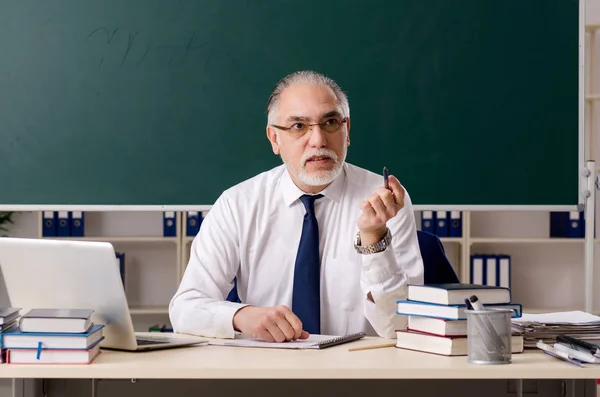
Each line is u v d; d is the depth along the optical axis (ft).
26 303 5.50
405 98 10.96
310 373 4.57
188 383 5.86
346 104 6.81
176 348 5.36
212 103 10.94
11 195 10.86
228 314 5.80
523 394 5.83
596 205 14.58
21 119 10.83
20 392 5.53
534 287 15.46
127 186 10.93
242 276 7.25
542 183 10.94
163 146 10.94
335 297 6.97
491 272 14.52
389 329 5.87
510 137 10.96
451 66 10.96
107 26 10.87
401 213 6.79
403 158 10.98
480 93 10.96
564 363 4.76
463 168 10.98
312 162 6.61
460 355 5.00
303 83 6.66
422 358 4.91
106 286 5.10
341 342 5.53
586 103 14.65
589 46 14.74
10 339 4.75
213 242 7.13
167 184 10.94
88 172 10.90
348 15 10.94
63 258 5.17
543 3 10.89
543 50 10.93
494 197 10.97
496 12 10.93
